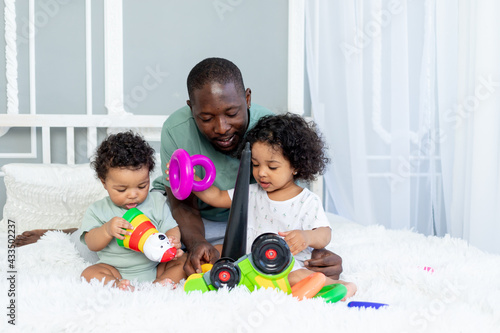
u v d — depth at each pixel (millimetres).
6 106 2049
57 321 851
